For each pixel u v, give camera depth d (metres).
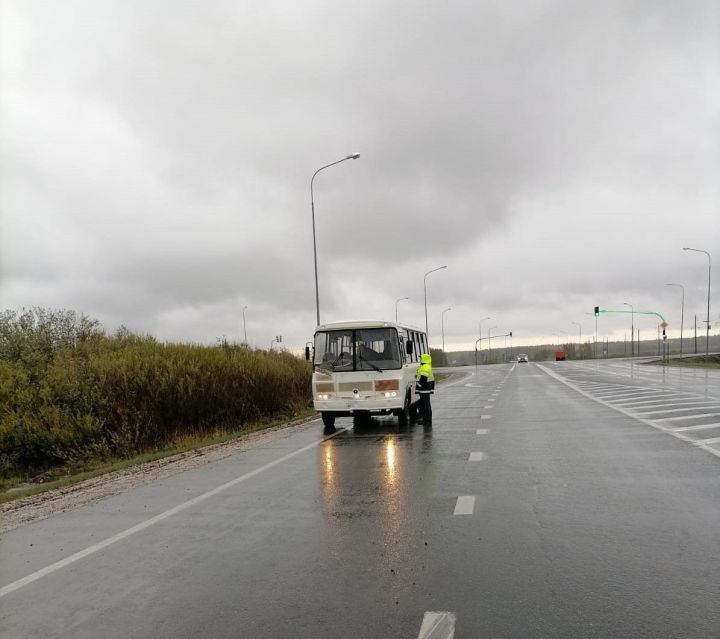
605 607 4.05
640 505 6.67
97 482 10.36
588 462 9.35
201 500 7.97
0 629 4.18
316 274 28.14
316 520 6.60
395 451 11.46
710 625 3.75
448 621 3.93
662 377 36.62
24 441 14.54
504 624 3.86
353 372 15.27
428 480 8.52
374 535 5.92
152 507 7.77
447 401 24.17
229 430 18.08
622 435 12.14
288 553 5.48
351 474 9.30
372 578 4.75
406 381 15.77
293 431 16.38
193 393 17.56
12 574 5.37
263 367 22.11
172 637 3.92
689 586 4.35
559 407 18.97
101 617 4.29
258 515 6.96
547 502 6.96
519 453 10.48
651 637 3.62
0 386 15.76
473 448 11.31
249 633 3.90
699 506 6.55
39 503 8.92
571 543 5.42
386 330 15.39
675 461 9.17
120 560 5.57
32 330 20.61
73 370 16.38
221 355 20.92
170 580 4.95
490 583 4.54
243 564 5.24
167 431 16.45
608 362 85.06
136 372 16.67
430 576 4.74
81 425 14.93
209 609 4.32
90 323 23.02
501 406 20.45
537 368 68.81
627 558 4.98
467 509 6.77
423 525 6.19
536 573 4.71
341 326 15.55
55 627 4.17
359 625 3.93
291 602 4.36
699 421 13.95
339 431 15.58
